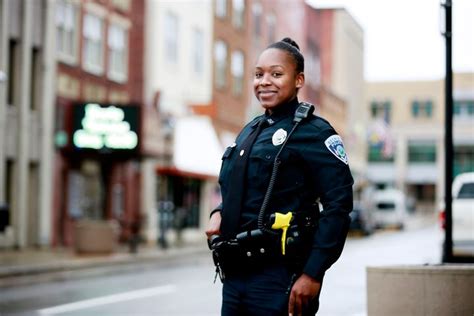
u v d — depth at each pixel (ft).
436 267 26.32
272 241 15.84
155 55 126.52
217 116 152.97
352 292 57.93
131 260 89.20
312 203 16.25
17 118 98.58
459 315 25.77
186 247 115.75
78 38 109.91
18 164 98.32
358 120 299.38
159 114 121.49
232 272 16.30
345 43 274.77
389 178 341.21
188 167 134.00
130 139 105.09
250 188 16.19
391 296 26.40
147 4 125.18
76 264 78.64
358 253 105.40
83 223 91.04
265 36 185.47
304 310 15.71
